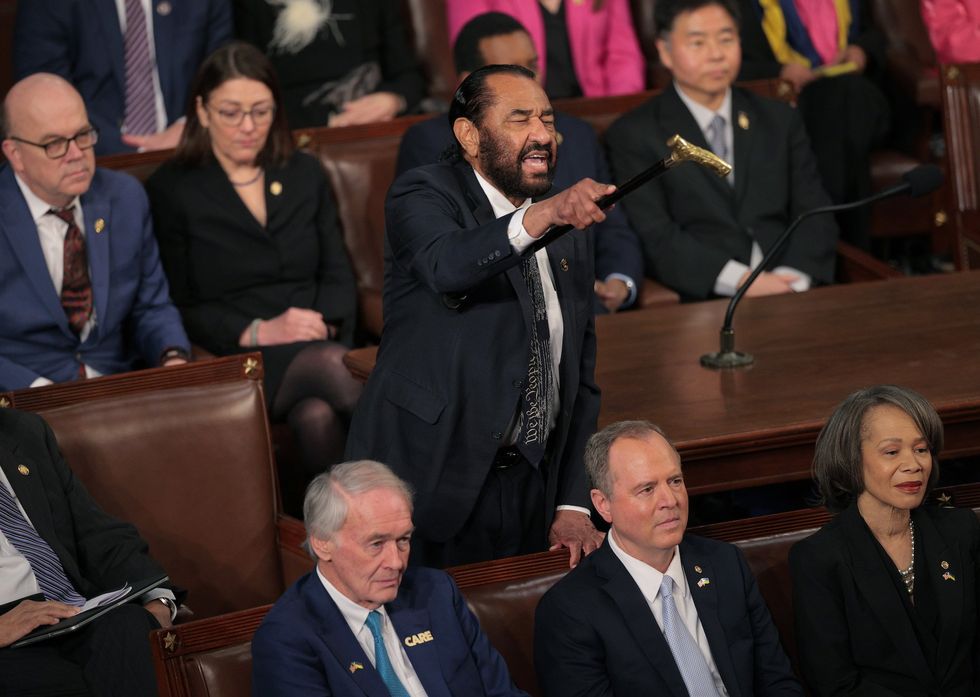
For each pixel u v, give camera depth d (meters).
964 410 12.14
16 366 15.02
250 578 12.18
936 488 11.02
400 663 9.30
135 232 15.65
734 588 9.94
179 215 16.47
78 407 11.98
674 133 18.05
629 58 21.83
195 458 12.09
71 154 14.54
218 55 16.31
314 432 15.57
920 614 10.36
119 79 19.19
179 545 12.00
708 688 9.66
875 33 22.53
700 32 17.70
